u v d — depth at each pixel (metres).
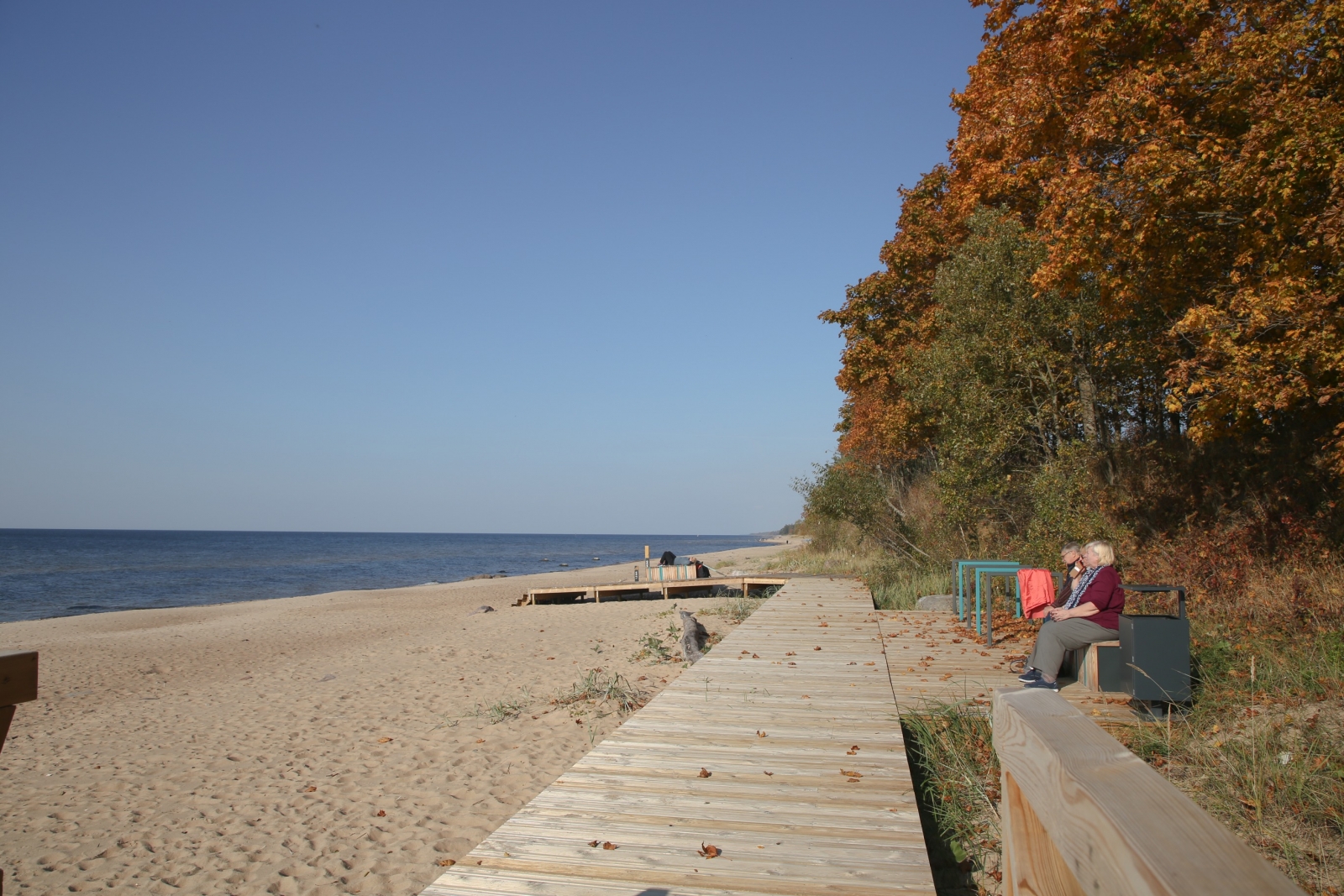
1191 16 9.93
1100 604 6.48
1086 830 1.19
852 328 23.22
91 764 8.06
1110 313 11.09
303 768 7.47
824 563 24.81
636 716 5.98
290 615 22.22
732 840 3.81
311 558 71.88
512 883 3.39
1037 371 14.09
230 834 6.02
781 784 4.55
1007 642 9.27
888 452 23.02
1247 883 0.89
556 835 3.88
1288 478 10.38
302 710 9.81
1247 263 9.01
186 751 8.37
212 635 18.16
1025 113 12.16
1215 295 9.72
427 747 7.80
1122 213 9.83
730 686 6.97
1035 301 13.44
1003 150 14.95
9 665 1.45
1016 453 15.55
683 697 6.58
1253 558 9.57
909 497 22.38
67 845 5.98
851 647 8.97
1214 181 9.01
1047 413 14.28
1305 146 7.82
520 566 59.19
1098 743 1.36
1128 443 14.00
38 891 5.24
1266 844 3.92
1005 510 15.21
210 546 105.62
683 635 12.05
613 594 22.16
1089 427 13.73
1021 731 1.53
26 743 8.95
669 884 3.38
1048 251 11.81
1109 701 6.19
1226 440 11.66
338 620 20.38
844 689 6.87
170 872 5.42
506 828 3.96
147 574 49.28
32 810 6.76
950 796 4.71
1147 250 10.01
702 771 4.75
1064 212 11.41
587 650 12.72
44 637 18.98
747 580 19.42
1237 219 9.22
